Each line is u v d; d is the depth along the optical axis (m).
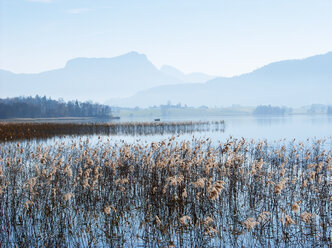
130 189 14.16
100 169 15.87
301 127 68.00
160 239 10.02
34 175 16.20
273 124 83.12
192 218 10.82
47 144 32.56
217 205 12.24
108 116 186.38
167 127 61.03
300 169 19.52
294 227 10.87
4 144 30.73
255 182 14.09
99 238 10.20
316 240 9.80
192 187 12.40
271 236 10.22
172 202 11.59
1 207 11.36
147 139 40.41
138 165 16.12
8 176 15.95
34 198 12.23
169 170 14.09
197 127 65.12
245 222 9.38
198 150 18.06
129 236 10.40
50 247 9.49
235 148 16.98
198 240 9.85
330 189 13.84
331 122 91.25
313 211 11.95
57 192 12.73
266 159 21.91
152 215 11.69
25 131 41.84
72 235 10.32
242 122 98.38
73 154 21.72
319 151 26.33
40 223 11.14
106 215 11.01
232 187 13.95
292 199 13.22
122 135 46.78
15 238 9.95
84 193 13.21
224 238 10.20
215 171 15.86
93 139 40.06
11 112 167.88
